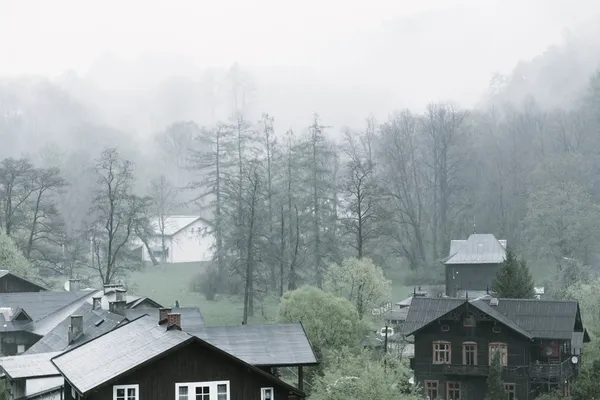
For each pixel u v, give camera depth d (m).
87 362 58.12
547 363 87.56
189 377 53.84
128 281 144.88
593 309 109.81
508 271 108.44
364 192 130.00
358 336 94.31
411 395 71.38
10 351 107.81
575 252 146.38
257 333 67.75
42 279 137.00
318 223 128.25
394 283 152.00
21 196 147.12
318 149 138.88
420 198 175.38
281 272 122.00
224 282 131.12
